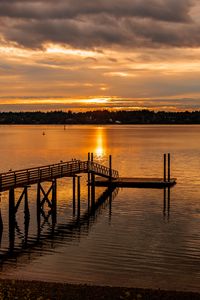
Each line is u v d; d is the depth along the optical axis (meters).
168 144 136.38
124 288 22.58
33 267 27.23
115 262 28.05
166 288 24.03
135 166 77.56
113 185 56.50
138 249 30.75
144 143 142.75
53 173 43.41
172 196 49.69
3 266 27.36
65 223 38.47
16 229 36.47
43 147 126.19
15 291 21.59
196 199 47.91
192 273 26.17
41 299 20.39
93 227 36.94
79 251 30.42
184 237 33.69
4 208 43.53
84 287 22.58
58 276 25.67
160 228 36.34
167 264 27.70
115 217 40.44
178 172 69.00
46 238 33.78
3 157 94.38
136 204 45.91
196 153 101.94
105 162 84.75
